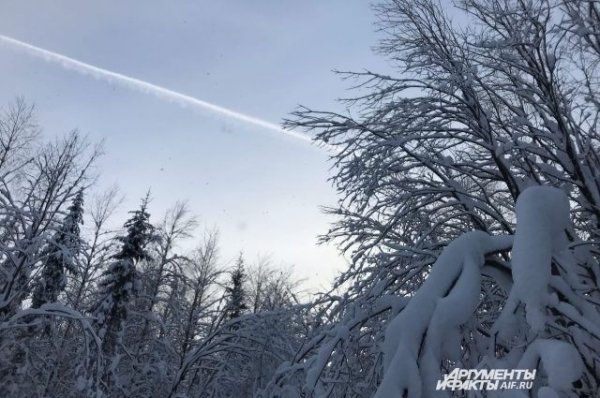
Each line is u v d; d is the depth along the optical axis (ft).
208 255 69.51
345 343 18.66
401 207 24.52
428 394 12.84
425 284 14.80
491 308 23.73
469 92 23.34
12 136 42.11
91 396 26.03
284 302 35.09
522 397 12.21
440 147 25.34
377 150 23.95
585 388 14.43
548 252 12.53
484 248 15.85
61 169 31.71
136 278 70.13
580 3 21.77
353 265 23.11
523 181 24.44
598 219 21.33
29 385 36.91
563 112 22.48
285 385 21.79
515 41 22.38
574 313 12.66
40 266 28.86
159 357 57.00
